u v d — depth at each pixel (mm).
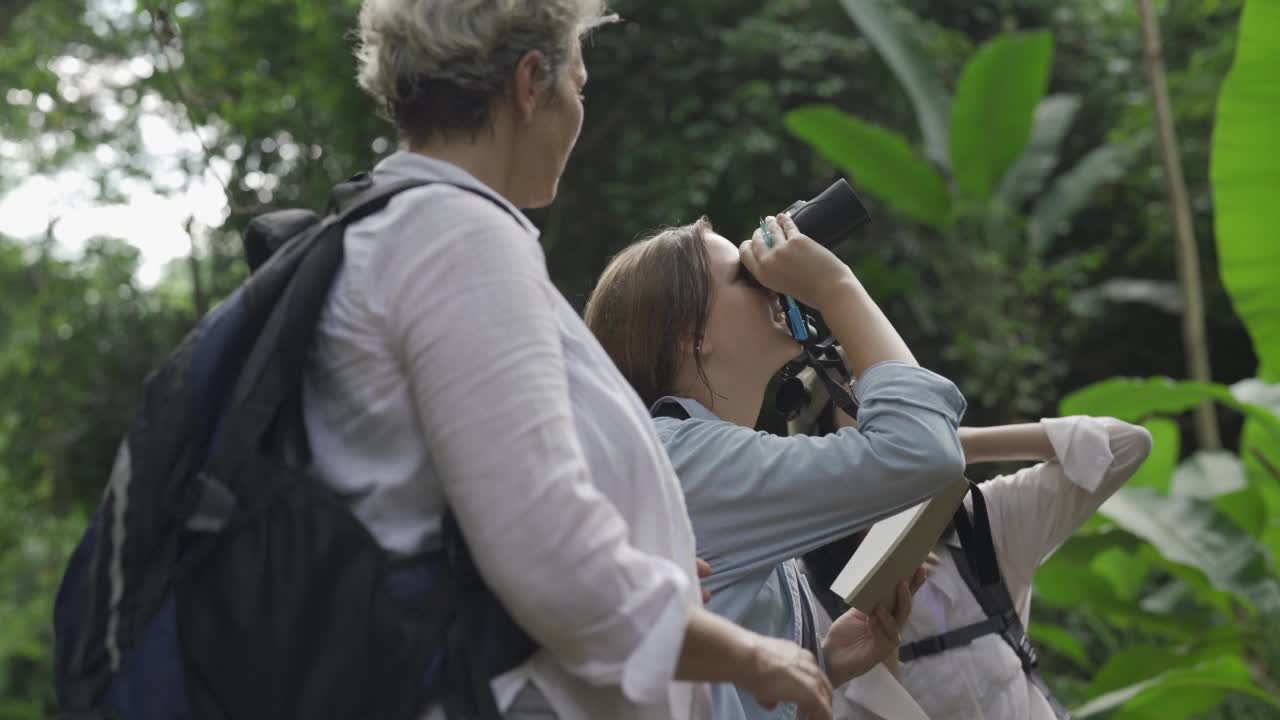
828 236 1723
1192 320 5840
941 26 9742
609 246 8672
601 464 1289
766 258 1655
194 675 1196
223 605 1186
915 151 9047
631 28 8781
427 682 1187
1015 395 7898
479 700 1189
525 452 1144
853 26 9047
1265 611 3912
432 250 1211
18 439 10453
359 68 1408
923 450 1510
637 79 8766
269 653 1174
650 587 1159
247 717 1178
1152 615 4598
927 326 8344
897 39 7977
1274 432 4398
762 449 1570
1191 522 4082
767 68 8938
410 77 1325
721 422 1635
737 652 1219
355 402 1224
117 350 10531
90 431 10477
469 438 1149
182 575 1200
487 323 1177
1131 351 9000
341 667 1166
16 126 8539
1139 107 8570
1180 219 5910
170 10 3068
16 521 10445
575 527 1139
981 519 1999
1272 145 4449
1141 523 4047
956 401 1573
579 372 1303
